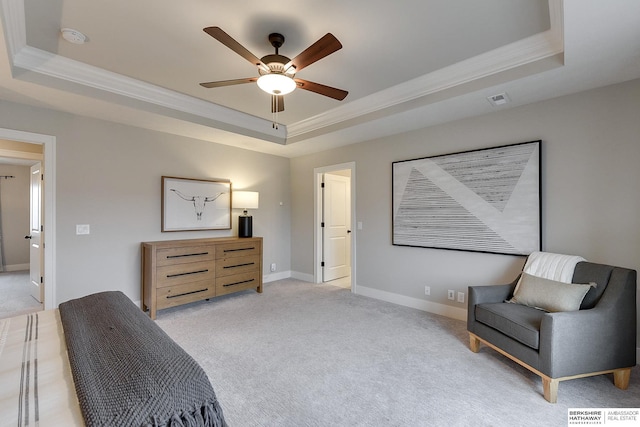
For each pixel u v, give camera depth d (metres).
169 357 1.11
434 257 3.59
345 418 1.72
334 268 5.43
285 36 2.25
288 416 1.74
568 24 1.72
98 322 1.46
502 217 3.03
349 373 2.22
